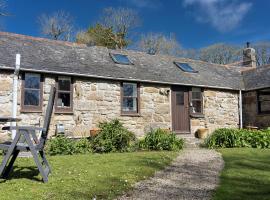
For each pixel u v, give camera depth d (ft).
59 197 14.11
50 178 18.04
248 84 57.72
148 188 16.56
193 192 15.85
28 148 17.37
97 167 21.99
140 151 33.99
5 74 37.04
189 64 60.18
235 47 119.24
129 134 35.24
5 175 18.08
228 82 57.16
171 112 48.83
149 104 46.85
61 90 40.55
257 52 116.37
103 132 34.19
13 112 36.37
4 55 38.86
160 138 35.81
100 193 14.99
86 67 43.37
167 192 15.81
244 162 25.70
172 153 31.37
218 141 39.34
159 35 121.70
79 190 15.35
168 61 58.03
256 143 38.42
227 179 18.98
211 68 63.05
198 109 52.21
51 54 44.14
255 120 54.60
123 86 45.37
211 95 53.11
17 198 13.88
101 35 116.88
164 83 47.50
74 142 32.68
